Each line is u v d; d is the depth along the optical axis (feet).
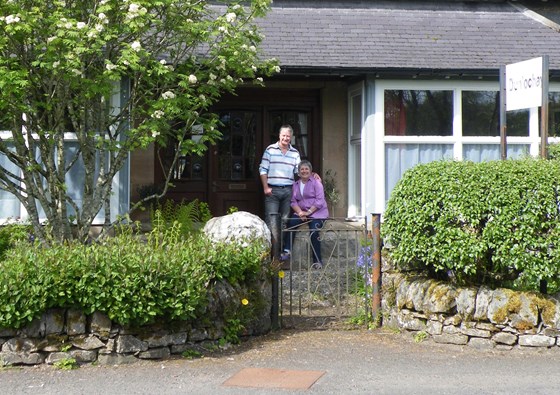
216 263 24.75
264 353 24.08
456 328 24.70
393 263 27.66
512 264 23.61
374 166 38.78
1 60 26.20
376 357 23.47
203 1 30.66
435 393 19.53
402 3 43.65
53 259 22.97
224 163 44.21
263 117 44.21
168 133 32.30
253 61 31.09
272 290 27.63
